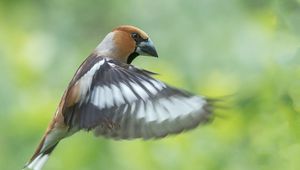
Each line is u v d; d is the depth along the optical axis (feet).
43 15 58.59
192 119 27.84
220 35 50.83
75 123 28.78
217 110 27.86
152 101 27.55
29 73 51.39
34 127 45.14
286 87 40.96
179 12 52.85
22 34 56.03
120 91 27.94
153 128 29.30
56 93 49.83
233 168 42.37
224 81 47.80
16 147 44.62
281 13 40.52
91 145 42.96
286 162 40.93
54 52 54.44
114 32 32.76
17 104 47.06
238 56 48.49
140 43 32.65
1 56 51.98
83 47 56.59
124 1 55.98
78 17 58.03
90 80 28.68
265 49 47.29
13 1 59.82
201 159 42.83
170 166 42.80
